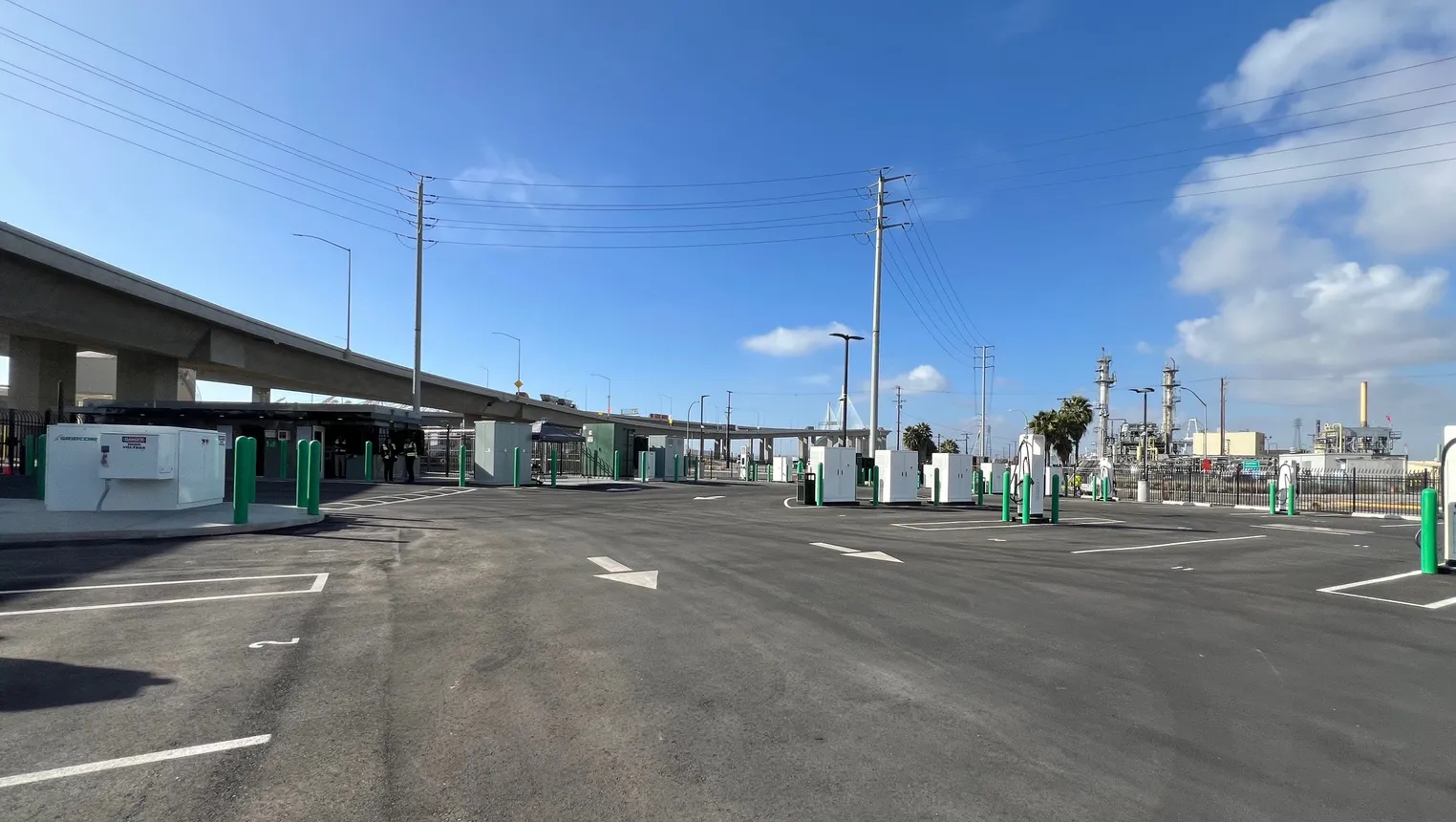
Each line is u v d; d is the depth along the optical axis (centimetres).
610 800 380
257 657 613
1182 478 4819
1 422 2919
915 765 426
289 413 3378
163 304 3581
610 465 4597
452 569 1042
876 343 3294
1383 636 743
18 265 2902
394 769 412
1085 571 1131
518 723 481
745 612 796
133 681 549
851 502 2520
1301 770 425
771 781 404
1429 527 1166
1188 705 530
